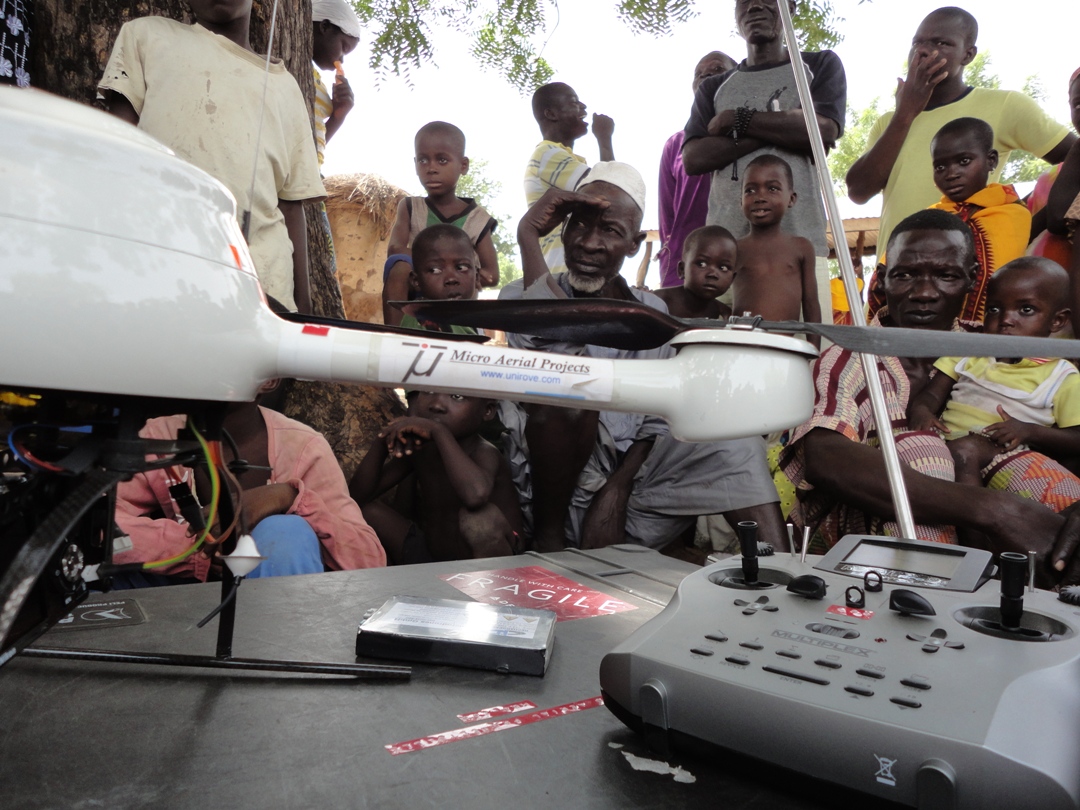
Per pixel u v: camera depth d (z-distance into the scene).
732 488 2.08
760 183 2.77
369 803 0.51
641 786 0.54
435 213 3.30
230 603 0.70
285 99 2.12
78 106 0.50
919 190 2.95
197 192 0.51
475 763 0.56
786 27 0.99
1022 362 2.16
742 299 2.83
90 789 0.51
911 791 0.46
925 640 0.55
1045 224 2.73
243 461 0.66
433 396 2.17
